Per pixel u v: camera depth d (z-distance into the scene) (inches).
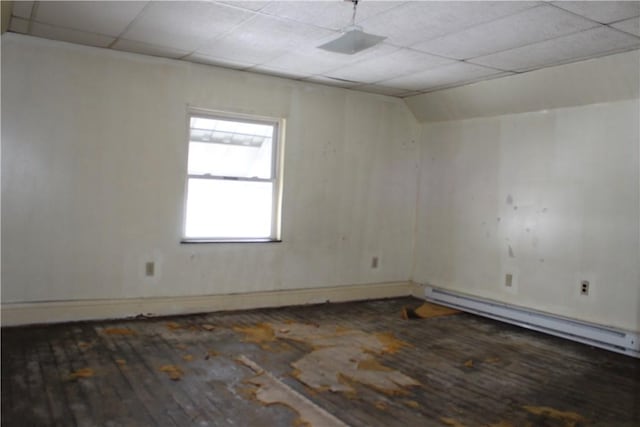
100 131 174.2
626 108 170.2
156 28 149.2
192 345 156.9
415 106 240.8
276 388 126.7
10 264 162.6
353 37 120.8
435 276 240.4
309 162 218.5
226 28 146.4
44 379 123.6
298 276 218.8
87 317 174.7
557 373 148.7
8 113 159.8
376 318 205.6
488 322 205.9
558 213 190.1
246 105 201.0
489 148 215.9
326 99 221.1
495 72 184.4
